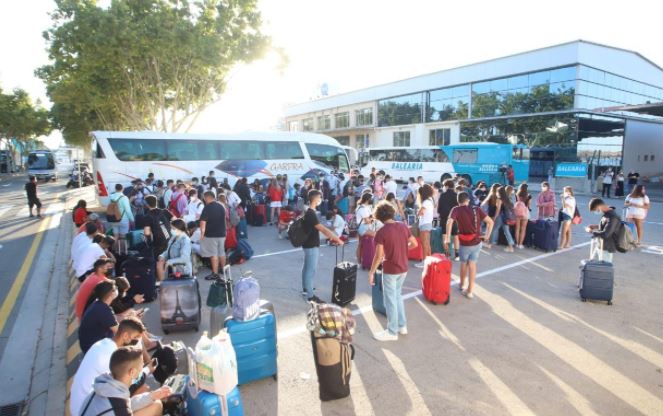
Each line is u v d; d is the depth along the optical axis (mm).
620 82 33281
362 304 7008
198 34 20906
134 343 3805
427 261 7094
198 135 18516
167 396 3643
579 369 4852
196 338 5793
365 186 16391
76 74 23062
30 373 5105
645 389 4453
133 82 24906
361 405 4184
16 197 25250
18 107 47500
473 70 36188
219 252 8195
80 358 5309
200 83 25422
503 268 9227
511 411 4074
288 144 20781
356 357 5141
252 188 18000
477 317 6398
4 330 6309
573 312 6609
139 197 14492
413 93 41906
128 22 19422
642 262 9766
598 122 31750
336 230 10547
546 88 31578
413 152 30922
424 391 4414
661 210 19422
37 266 9828
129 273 7035
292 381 4664
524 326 6059
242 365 4461
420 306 6871
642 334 5805
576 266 9398
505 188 11703
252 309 4512
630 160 35375
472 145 28141
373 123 46812
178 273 6137
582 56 29609
